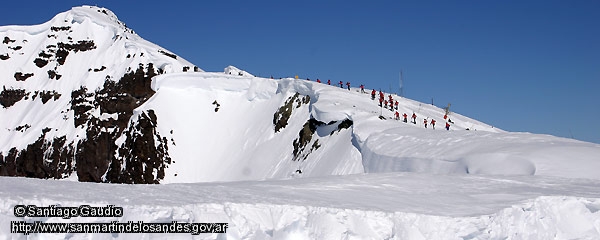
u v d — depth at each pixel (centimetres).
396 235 1655
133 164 7494
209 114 7900
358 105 6094
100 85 8625
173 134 7625
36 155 8406
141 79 8294
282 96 7494
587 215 1873
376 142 4656
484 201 2066
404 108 6469
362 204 1873
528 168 3189
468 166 3488
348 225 1641
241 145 7262
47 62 9581
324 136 5931
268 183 2378
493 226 1758
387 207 1850
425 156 3909
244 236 1558
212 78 8144
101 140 8088
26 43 9956
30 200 1488
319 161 5566
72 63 9356
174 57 9238
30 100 9294
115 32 9481
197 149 7512
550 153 3278
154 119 7725
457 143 3981
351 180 2484
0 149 8694
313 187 2248
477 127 6669
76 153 8169
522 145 3584
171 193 1844
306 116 6694
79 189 1791
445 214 1795
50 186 1806
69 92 8981
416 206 1928
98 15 10162
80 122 8394
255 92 7888
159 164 7388
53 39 9731
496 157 3406
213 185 2230
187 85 8075
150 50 8869
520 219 1808
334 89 6800
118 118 8156
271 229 1602
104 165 7994
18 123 8956
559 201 1897
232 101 8038
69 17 9906
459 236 1716
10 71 9538
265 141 6994
